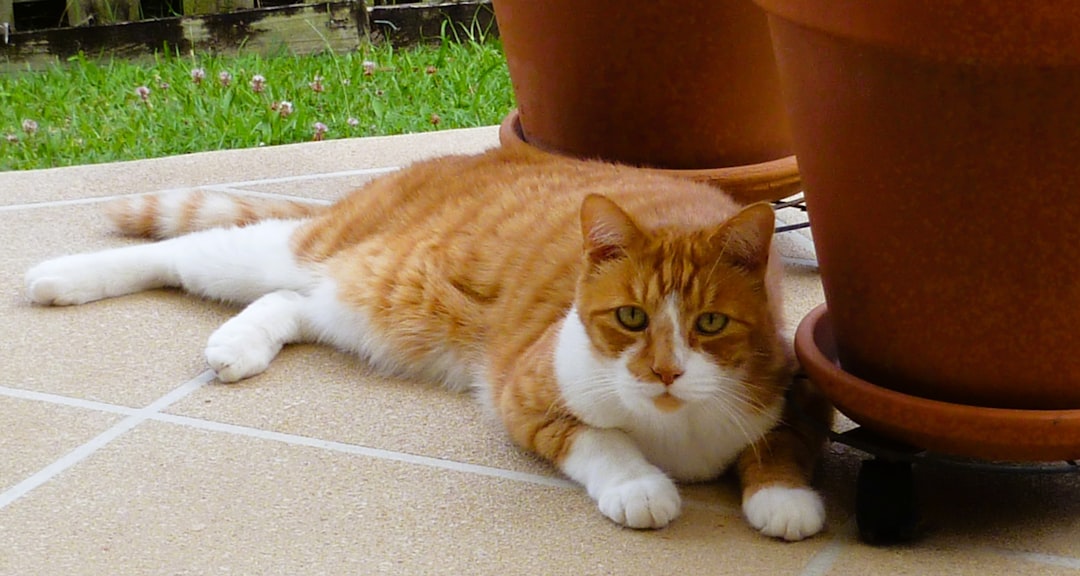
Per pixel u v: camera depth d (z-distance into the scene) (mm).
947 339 1195
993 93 1129
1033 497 1273
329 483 1297
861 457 1330
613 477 1264
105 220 1725
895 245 1191
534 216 1432
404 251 1468
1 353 1461
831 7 1153
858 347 1246
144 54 2713
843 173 1200
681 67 1536
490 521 1256
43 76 2549
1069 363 1182
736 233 1249
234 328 1447
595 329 1271
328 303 1479
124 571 1210
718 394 1259
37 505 1272
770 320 1293
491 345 1405
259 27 2740
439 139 2016
